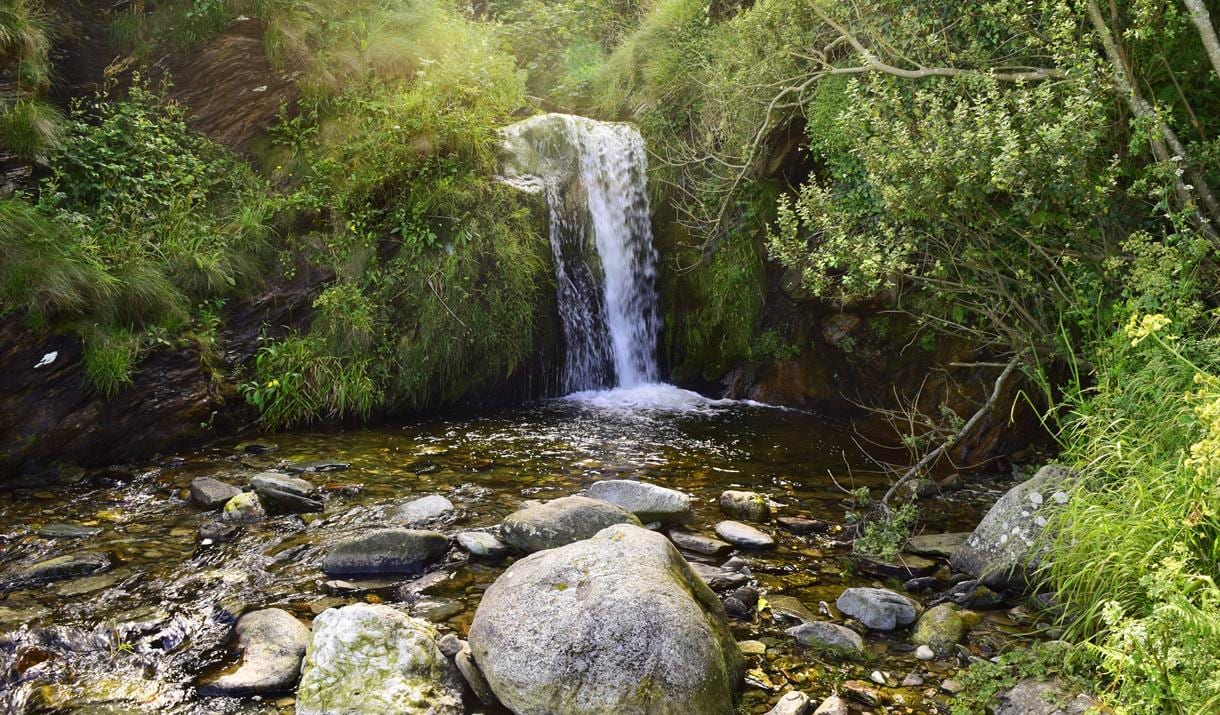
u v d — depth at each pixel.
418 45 8.92
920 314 6.90
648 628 2.98
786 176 8.29
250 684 3.21
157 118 7.52
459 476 5.76
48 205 6.17
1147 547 3.29
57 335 5.71
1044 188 4.76
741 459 6.31
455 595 3.98
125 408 5.94
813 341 7.93
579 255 8.45
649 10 10.66
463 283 7.57
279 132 7.94
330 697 3.04
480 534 4.56
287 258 7.20
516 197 7.88
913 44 6.04
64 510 5.03
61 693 3.19
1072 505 3.70
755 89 7.74
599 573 3.24
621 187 8.89
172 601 3.92
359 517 4.98
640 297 9.01
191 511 5.06
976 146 4.72
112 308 6.04
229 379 6.66
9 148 6.35
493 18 12.05
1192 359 4.10
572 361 8.45
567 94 10.54
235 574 4.21
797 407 7.98
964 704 3.10
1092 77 4.61
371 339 7.20
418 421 7.26
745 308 8.33
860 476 5.94
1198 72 5.25
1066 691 3.01
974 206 5.27
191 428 6.27
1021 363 5.54
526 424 7.20
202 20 8.17
